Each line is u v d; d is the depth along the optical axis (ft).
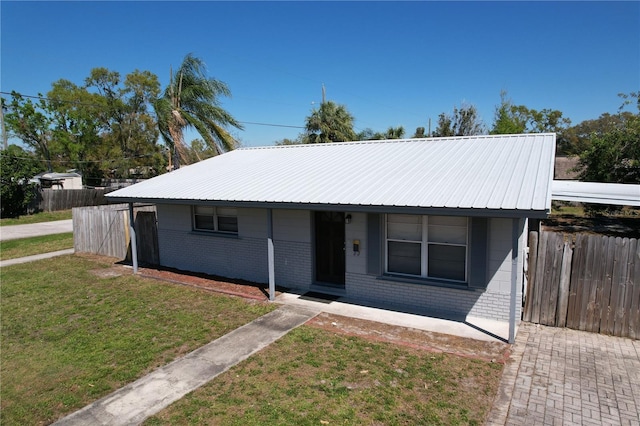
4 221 96.27
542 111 167.63
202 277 40.01
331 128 87.04
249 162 44.83
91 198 125.08
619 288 24.38
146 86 176.45
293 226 34.99
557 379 19.49
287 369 20.81
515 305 23.67
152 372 20.98
